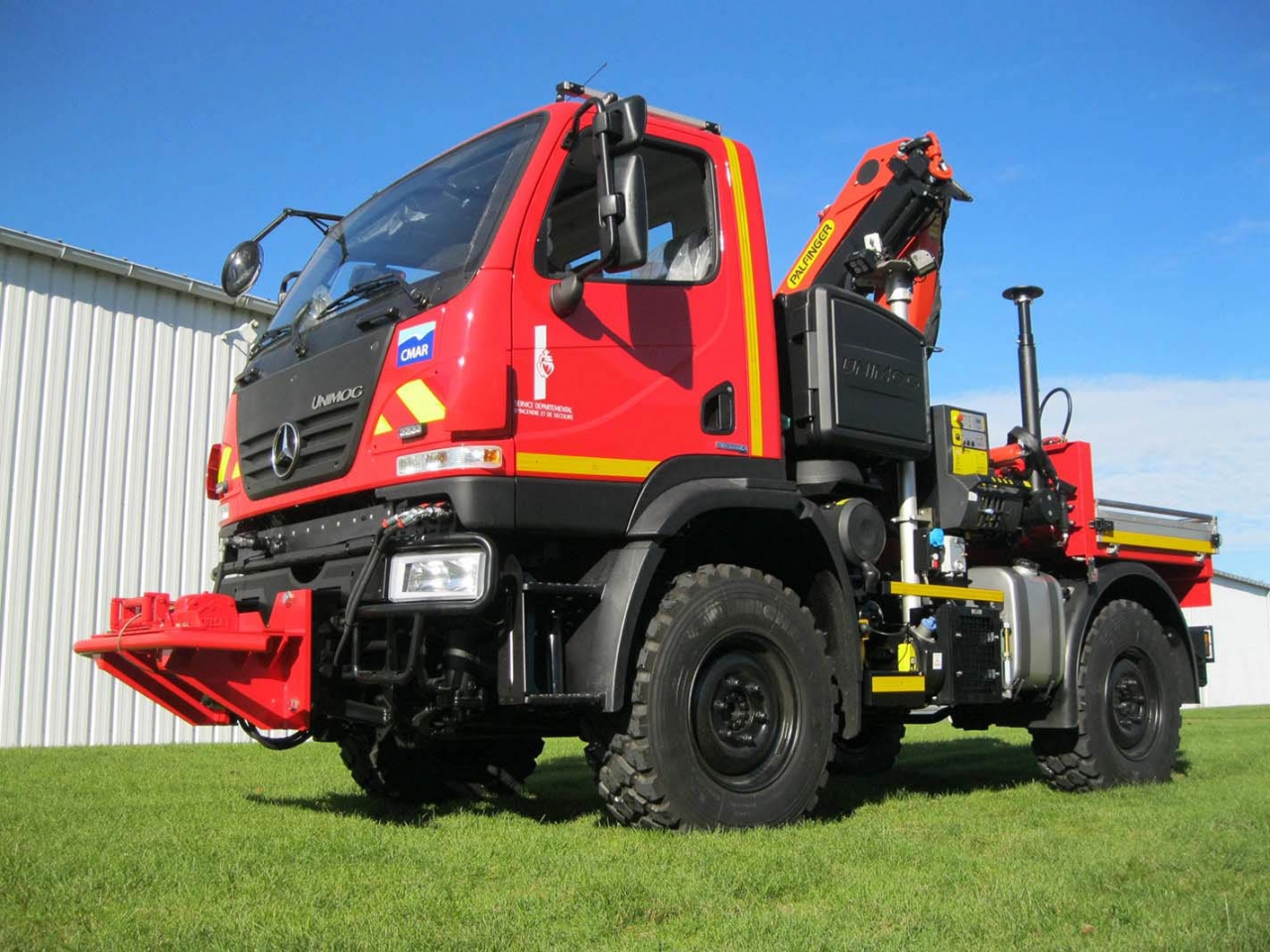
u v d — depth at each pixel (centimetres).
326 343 489
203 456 1206
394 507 441
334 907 316
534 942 283
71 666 1090
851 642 511
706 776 450
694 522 486
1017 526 650
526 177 461
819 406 536
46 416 1098
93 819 472
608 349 464
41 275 1107
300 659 411
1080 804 560
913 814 522
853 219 689
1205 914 319
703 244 519
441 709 444
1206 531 793
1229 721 1495
